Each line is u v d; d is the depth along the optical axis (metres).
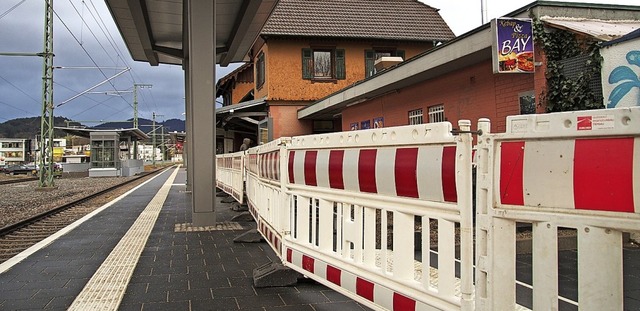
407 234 3.30
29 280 5.68
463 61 10.07
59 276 5.87
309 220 4.88
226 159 16.66
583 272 2.08
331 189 4.26
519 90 9.16
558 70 7.98
